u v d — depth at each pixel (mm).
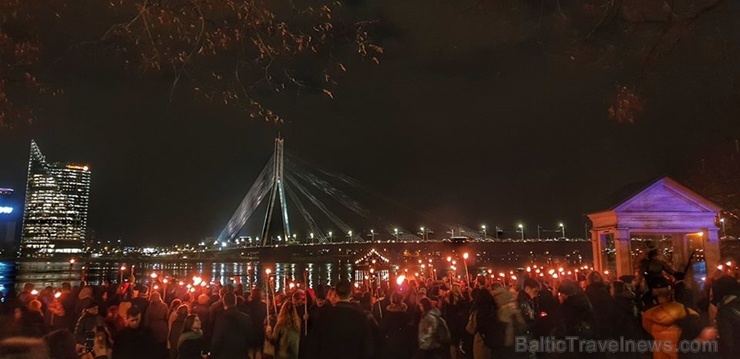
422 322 10867
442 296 14227
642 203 20562
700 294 14398
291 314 10781
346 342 7578
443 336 10828
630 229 20547
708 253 20422
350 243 115000
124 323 10961
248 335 10109
